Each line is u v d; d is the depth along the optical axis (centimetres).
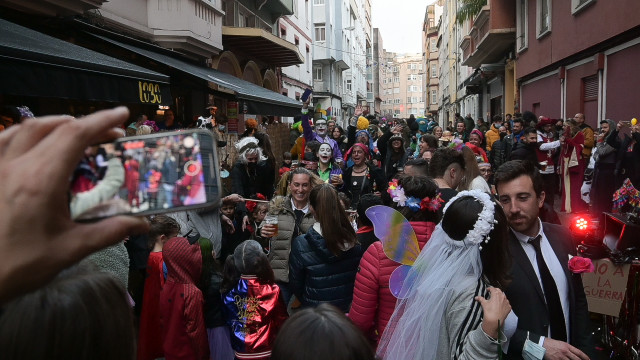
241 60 1727
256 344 365
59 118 64
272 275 382
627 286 403
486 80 2747
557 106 1527
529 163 263
